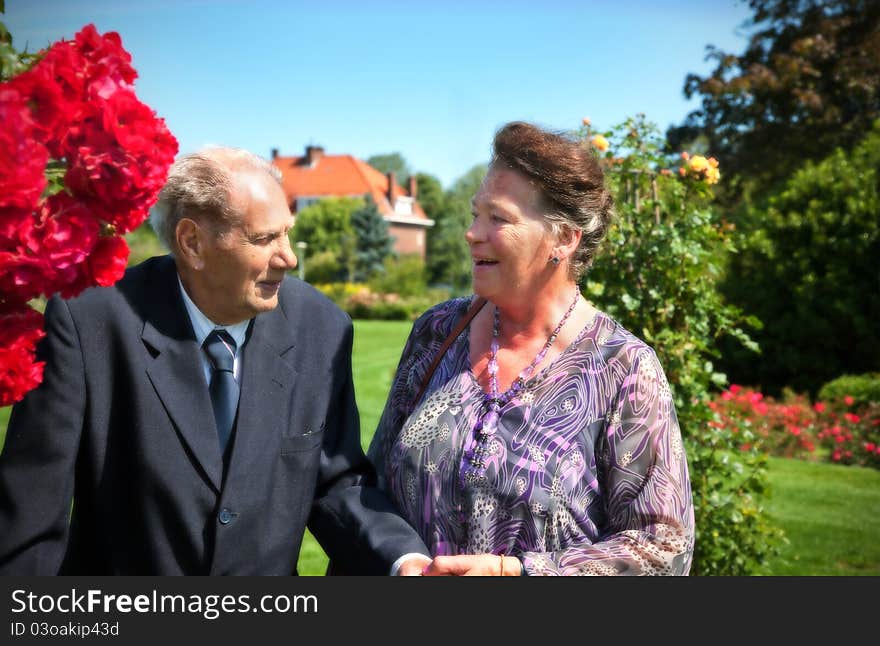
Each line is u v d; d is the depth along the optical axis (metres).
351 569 1.89
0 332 1.23
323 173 66.19
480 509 1.71
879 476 6.84
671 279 3.70
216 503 1.74
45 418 1.66
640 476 1.69
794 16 16.77
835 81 16.16
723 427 4.03
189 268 1.75
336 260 51.25
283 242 1.73
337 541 1.91
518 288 1.76
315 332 1.99
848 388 9.55
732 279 12.03
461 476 1.75
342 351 2.02
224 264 1.69
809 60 16.17
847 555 4.77
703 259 3.75
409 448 1.84
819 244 11.36
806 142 16.28
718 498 3.75
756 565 4.02
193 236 1.68
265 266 1.71
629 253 3.71
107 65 1.23
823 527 5.32
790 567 4.55
